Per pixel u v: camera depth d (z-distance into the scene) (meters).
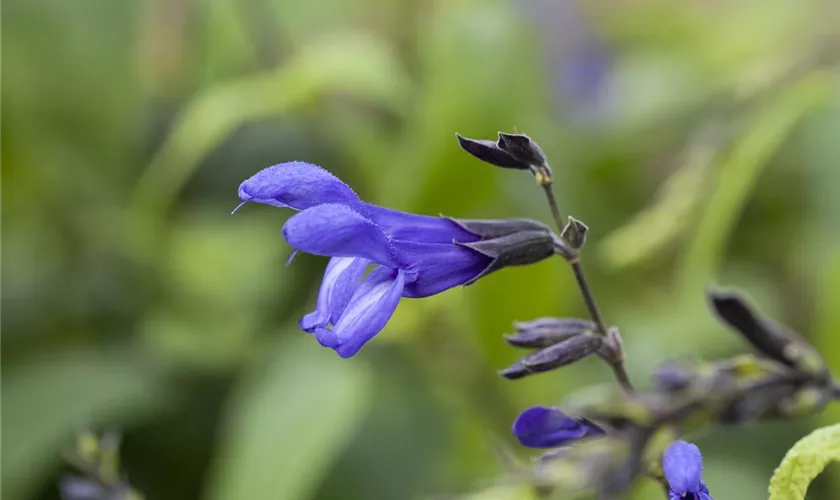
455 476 0.41
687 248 0.42
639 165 0.48
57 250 0.47
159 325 0.45
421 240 0.32
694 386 0.35
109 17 0.47
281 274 0.45
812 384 0.34
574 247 0.32
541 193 0.43
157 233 0.46
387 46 0.49
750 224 0.47
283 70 0.44
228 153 0.48
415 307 0.41
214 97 0.43
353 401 0.39
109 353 0.45
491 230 0.32
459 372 0.42
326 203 0.30
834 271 0.40
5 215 0.47
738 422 0.35
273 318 0.44
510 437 0.41
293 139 0.47
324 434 0.38
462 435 0.42
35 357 0.44
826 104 0.40
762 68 0.43
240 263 0.46
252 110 0.43
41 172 0.47
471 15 0.41
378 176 0.43
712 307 0.35
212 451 0.43
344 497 0.41
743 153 0.39
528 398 0.42
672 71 0.49
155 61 0.48
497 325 0.41
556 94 0.51
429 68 0.42
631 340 0.44
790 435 0.42
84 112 0.47
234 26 0.48
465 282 0.32
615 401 0.35
